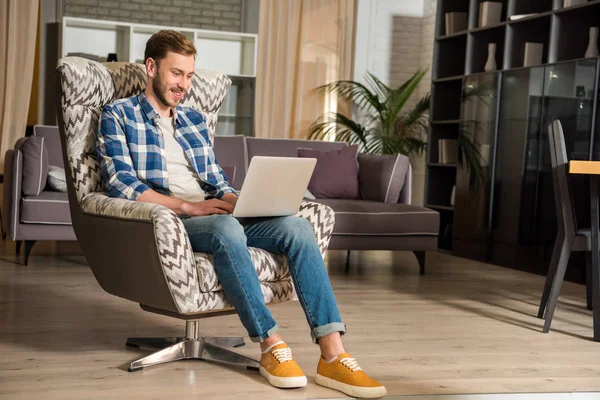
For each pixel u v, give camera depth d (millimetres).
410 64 7594
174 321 3143
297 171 2396
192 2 7602
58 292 3709
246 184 2293
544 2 5750
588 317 3678
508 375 2527
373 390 2193
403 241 4895
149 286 2299
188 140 2658
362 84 7453
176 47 2510
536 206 5156
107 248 2426
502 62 6227
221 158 5230
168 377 2322
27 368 2365
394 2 7504
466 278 4840
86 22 6789
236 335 2938
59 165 4984
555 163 3375
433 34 7328
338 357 2271
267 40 7199
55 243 5660
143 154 2527
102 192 2566
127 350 2635
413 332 3143
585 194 4699
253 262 2352
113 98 2678
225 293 2334
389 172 5227
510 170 5453
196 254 2285
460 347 2912
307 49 7316
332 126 7359
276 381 2248
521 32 5664
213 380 2309
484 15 6055
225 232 2252
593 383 2475
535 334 3232
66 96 2506
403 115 7473
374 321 3336
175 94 2547
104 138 2471
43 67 7090
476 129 5895
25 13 6551
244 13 7703
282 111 7254
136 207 2289
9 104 6523
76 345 2684
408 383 2369
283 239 2369
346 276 4695
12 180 4457
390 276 4781
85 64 2545
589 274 3842
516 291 4383
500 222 5555
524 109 5312
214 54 7473
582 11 5082
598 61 4586
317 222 2557
